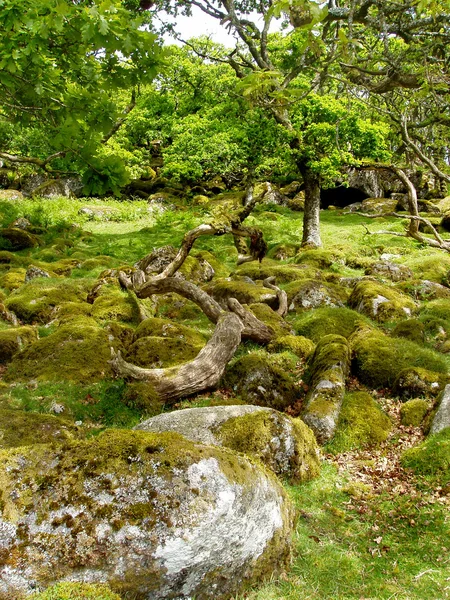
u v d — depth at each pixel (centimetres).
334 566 425
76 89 586
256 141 1739
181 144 2097
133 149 3027
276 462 557
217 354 762
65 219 2125
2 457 334
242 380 768
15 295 1139
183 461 337
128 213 2367
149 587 309
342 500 544
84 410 701
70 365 778
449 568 435
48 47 550
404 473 578
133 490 321
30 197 2669
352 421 677
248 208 1652
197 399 744
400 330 948
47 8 450
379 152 1622
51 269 1401
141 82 578
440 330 966
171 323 926
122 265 1424
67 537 305
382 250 1736
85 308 1048
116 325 923
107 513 312
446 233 1902
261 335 916
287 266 1419
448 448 579
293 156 1711
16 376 770
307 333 973
